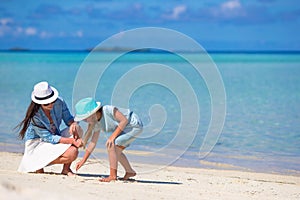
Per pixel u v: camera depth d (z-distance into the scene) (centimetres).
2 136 1199
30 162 698
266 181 811
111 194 541
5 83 2719
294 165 941
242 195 673
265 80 3066
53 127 709
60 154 691
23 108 1714
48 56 8575
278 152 1051
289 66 5125
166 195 588
